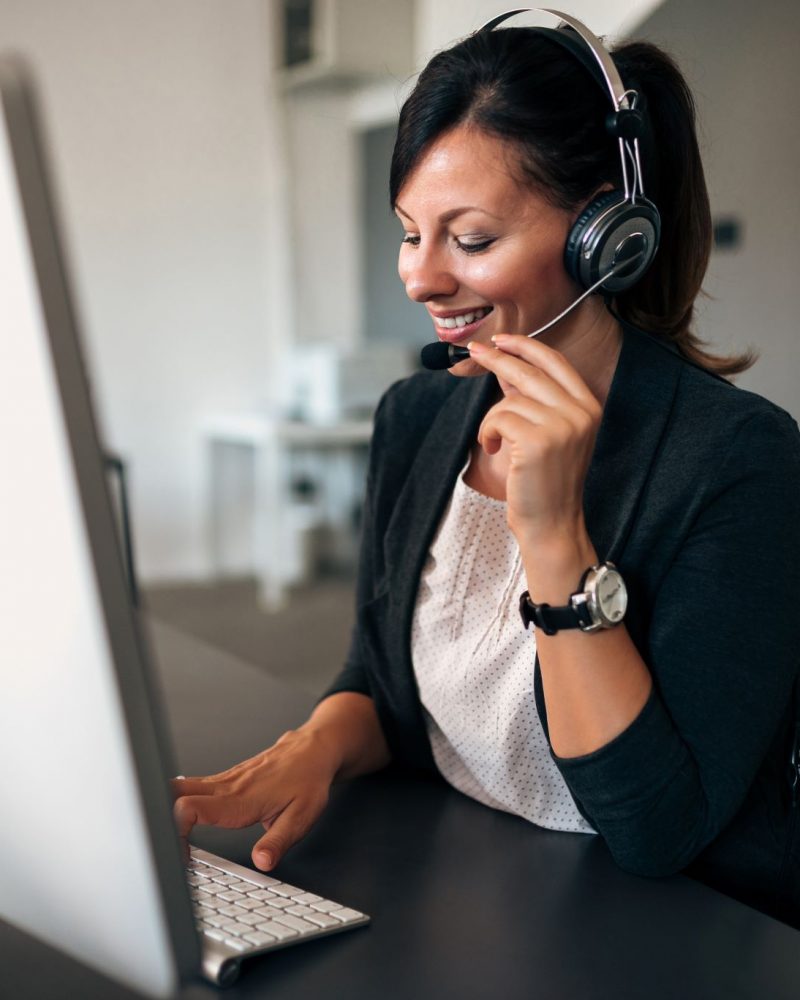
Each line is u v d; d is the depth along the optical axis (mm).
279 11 5453
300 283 5789
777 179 2857
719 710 839
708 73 2770
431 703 1028
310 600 5184
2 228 448
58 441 451
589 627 808
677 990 663
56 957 716
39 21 5055
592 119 872
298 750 986
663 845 819
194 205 5492
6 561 493
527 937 729
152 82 5312
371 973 676
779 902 914
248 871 795
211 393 5652
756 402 904
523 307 893
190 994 651
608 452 922
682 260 1021
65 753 500
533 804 951
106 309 5379
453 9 4586
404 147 879
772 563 850
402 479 1146
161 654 1441
